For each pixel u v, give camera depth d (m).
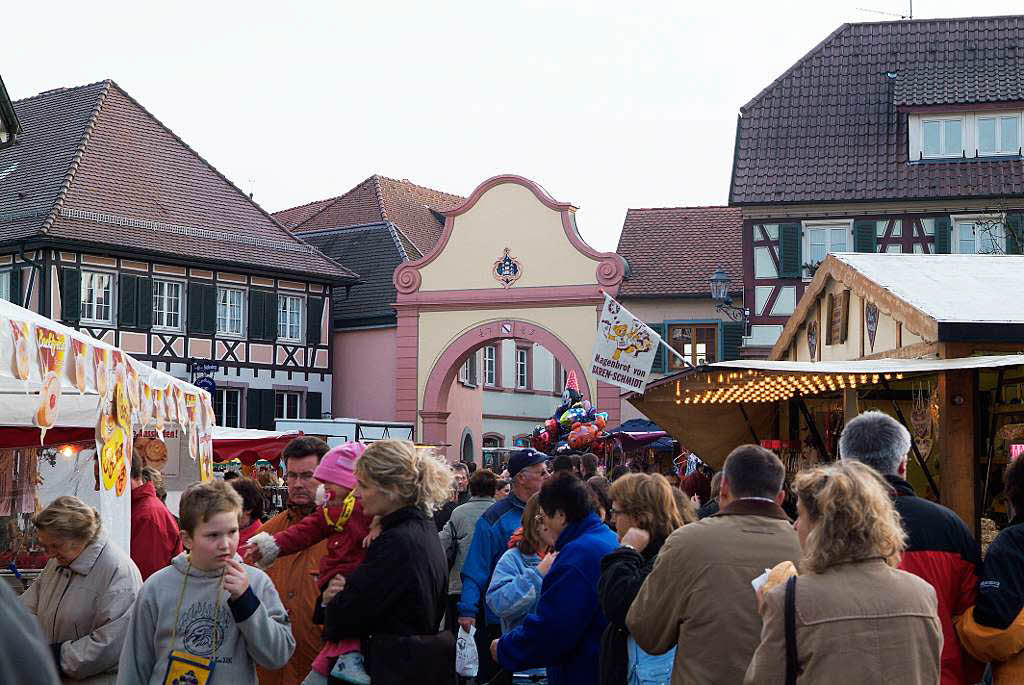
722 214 38.09
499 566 6.80
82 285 32.53
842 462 3.92
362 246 41.34
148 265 33.81
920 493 11.41
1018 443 9.91
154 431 13.73
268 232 37.81
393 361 38.41
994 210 29.47
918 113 30.55
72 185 33.69
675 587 4.41
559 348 34.81
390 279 39.75
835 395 13.29
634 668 5.02
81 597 5.80
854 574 3.71
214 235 35.91
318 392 38.16
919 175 30.22
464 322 35.75
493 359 47.69
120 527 8.00
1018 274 11.93
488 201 35.72
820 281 14.22
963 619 4.86
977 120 30.30
